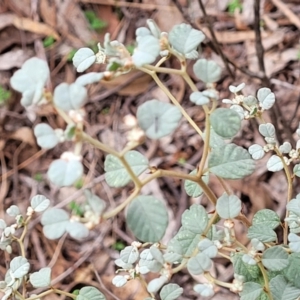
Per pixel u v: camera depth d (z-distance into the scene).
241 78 1.02
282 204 0.84
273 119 0.74
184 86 1.05
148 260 0.43
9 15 1.15
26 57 1.13
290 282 0.40
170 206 0.92
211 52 1.08
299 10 1.11
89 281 0.86
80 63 0.41
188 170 0.97
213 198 0.38
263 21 1.11
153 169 0.36
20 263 0.43
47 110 1.04
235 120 0.33
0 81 1.09
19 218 0.44
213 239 0.42
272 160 0.45
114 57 0.34
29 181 1.00
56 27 1.15
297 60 1.06
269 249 0.38
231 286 0.36
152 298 0.43
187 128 1.01
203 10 0.76
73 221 0.31
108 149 0.30
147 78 1.06
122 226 0.92
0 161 1.02
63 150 1.03
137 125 0.31
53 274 0.87
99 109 1.07
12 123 1.05
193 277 0.83
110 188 0.95
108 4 1.17
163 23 1.12
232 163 0.36
